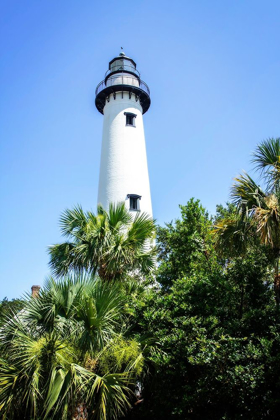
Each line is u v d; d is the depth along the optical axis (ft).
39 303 30.19
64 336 29.63
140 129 78.95
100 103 85.40
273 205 29.50
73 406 26.55
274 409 26.35
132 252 42.24
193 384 29.96
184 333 30.09
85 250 41.19
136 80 84.94
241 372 26.45
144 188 71.61
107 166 72.49
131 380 32.94
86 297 30.25
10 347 29.48
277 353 27.53
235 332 30.30
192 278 36.60
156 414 33.60
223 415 28.55
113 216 44.21
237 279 34.40
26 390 26.14
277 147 32.48
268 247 32.99
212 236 48.21
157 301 34.58
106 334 30.40
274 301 33.60
